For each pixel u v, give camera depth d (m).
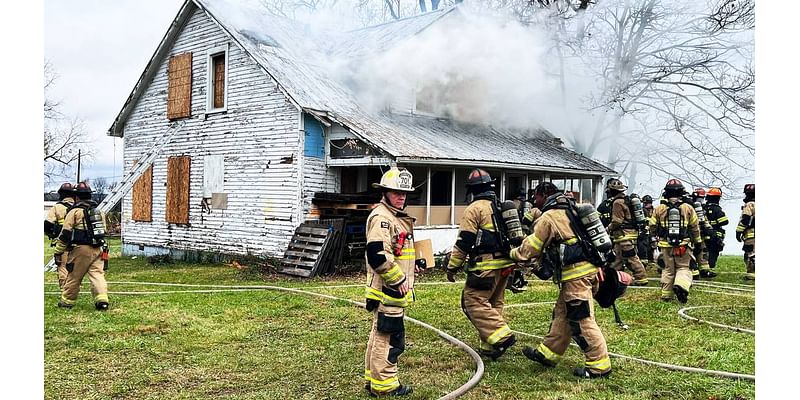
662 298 8.73
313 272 11.66
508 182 16.83
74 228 7.71
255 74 14.22
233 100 14.69
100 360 5.48
